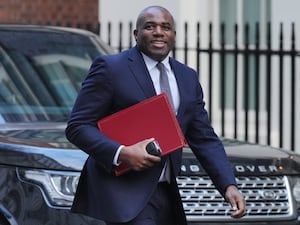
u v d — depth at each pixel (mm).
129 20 14273
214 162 6035
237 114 13312
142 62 5906
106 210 5758
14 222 6832
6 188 6934
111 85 5805
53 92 8539
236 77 12680
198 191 7008
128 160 5625
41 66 8758
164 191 5934
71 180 6730
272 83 13711
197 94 6113
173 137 5770
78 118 5844
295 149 13078
